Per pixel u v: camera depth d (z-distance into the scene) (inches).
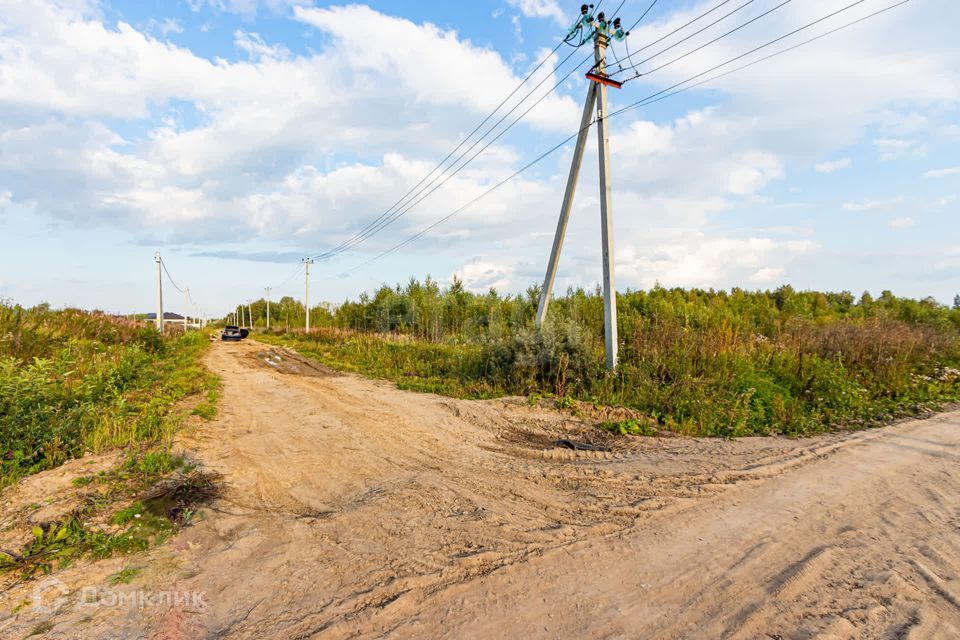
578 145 477.4
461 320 1133.7
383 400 440.1
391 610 122.4
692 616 120.8
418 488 216.4
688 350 457.1
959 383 491.2
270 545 160.7
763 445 289.7
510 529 171.9
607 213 438.3
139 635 112.5
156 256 1279.5
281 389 509.4
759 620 118.8
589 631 115.0
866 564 145.8
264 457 265.6
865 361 526.0
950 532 167.0
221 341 1630.2
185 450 264.5
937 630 114.0
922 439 296.2
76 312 766.5
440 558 150.3
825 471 236.7
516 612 122.2
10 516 171.6
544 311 513.0
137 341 742.5
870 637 112.3
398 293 1290.6
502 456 271.0
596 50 442.9
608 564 146.6
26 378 248.4
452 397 452.4
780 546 157.9
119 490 200.1
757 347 531.2
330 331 1489.9
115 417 288.8
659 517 182.4
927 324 871.7
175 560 149.6
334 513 189.5
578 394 422.0
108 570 142.6
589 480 227.6
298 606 125.2
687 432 324.2
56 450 232.8
